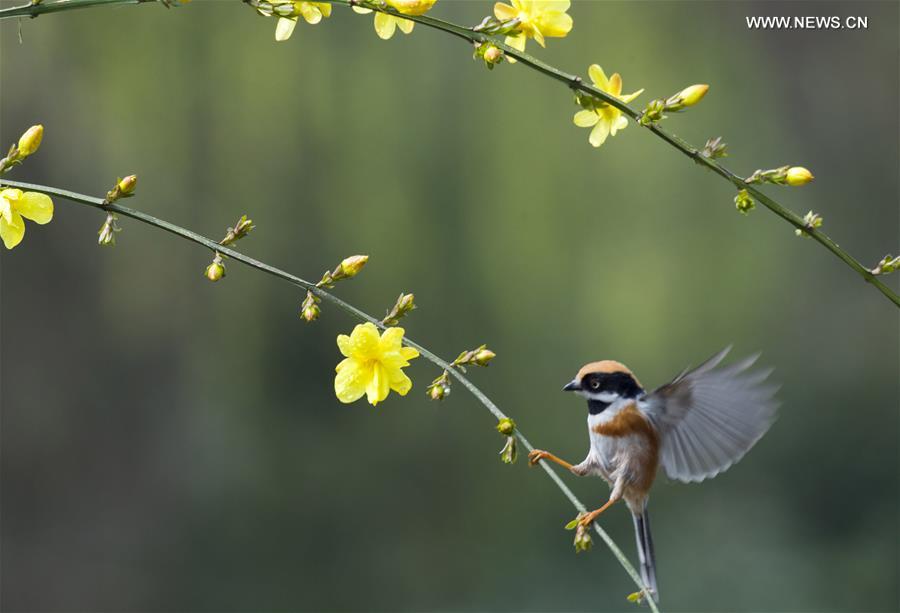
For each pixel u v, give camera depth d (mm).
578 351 17781
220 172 16344
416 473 16906
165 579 16016
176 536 16281
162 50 15789
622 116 3172
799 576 15750
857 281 19344
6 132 15453
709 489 16891
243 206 16469
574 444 17359
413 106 17172
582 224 18062
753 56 19953
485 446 17188
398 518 16703
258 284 16672
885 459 17391
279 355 16875
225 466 16641
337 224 16844
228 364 16812
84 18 15523
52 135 15656
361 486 16719
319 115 16641
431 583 16219
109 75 15789
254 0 3080
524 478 17125
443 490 16891
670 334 18234
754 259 18922
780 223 19281
